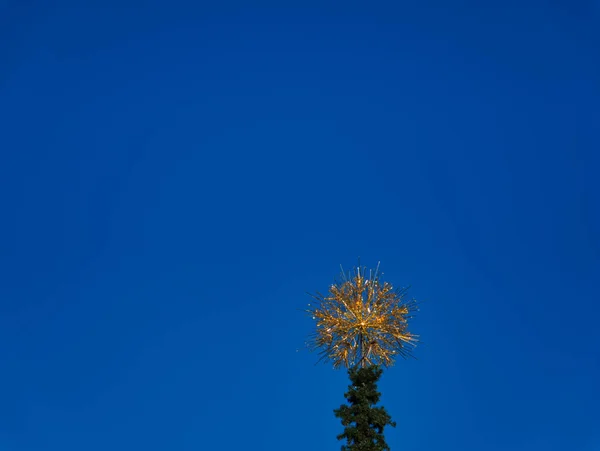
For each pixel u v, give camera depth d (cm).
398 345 5531
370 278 5666
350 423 4919
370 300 5606
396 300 5622
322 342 5584
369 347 5522
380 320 5525
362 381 5066
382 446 4825
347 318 5566
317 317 5628
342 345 5541
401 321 5575
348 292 5634
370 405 4978
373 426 4897
